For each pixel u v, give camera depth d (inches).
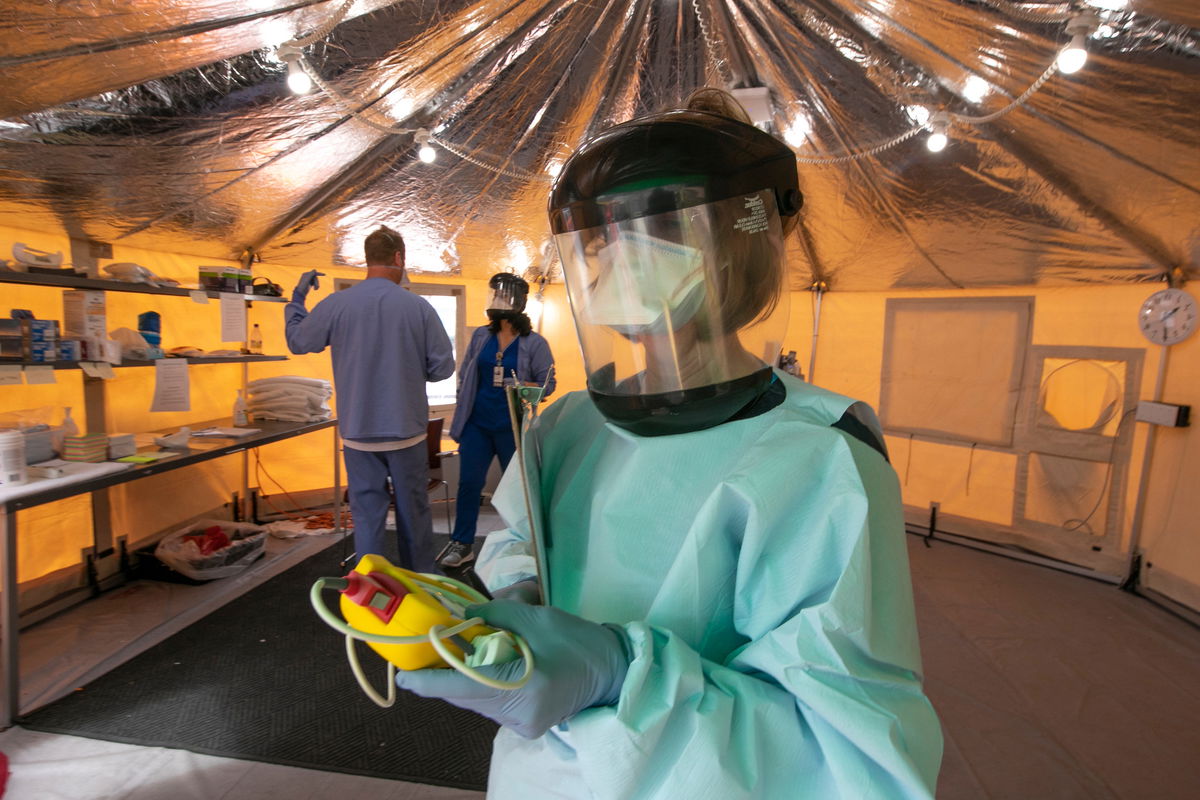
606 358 22.0
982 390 159.6
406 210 139.1
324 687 88.0
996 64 75.2
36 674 89.7
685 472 21.2
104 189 97.6
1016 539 153.9
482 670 15.6
